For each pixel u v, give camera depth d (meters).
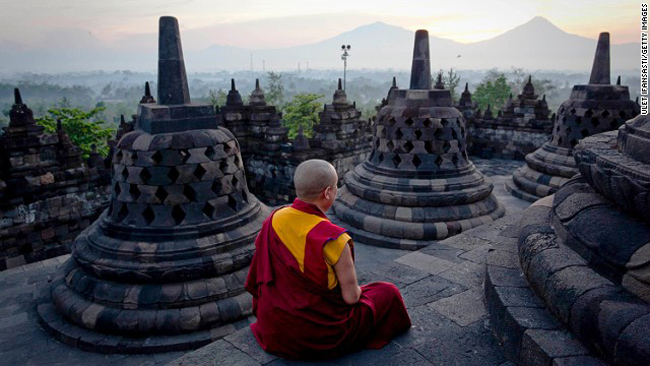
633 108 11.01
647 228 2.88
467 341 3.49
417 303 4.17
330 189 2.97
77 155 11.26
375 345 3.35
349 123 15.31
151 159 6.15
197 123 6.59
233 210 6.82
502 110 18.05
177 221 6.39
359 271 7.88
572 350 2.80
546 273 3.30
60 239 10.92
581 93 11.47
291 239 2.92
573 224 3.46
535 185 11.48
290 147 13.80
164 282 6.06
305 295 2.95
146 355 5.76
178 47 6.54
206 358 3.26
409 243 8.81
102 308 6.00
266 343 3.21
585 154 3.80
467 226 8.92
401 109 9.52
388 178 9.54
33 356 5.79
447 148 9.43
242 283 6.34
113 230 6.43
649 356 2.26
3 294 7.62
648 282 2.60
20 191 10.14
